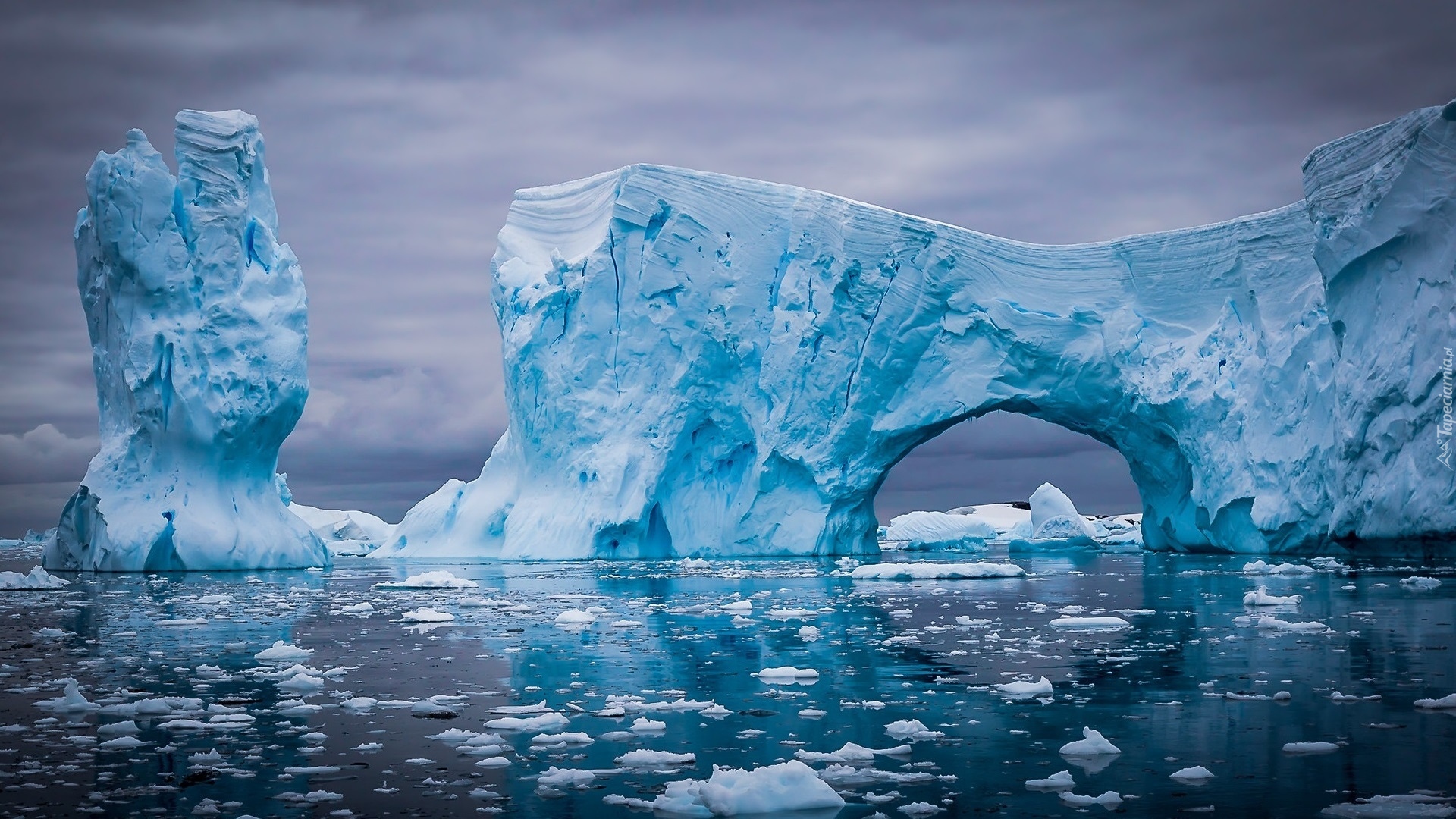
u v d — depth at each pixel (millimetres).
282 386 36031
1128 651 13992
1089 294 40875
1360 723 9500
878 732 9570
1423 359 30969
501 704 11062
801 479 41469
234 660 14250
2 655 14820
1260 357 37656
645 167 42531
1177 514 43188
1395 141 32094
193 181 36281
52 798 7719
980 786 7805
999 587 25609
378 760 8758
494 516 44812
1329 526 34750
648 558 41594
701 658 13961
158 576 32406
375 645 15602
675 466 42562
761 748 9031
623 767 8461
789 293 41062
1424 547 31438
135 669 13516
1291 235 37906
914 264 40531
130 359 34750
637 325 42406
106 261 35344
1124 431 41969
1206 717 9906
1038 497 56250
